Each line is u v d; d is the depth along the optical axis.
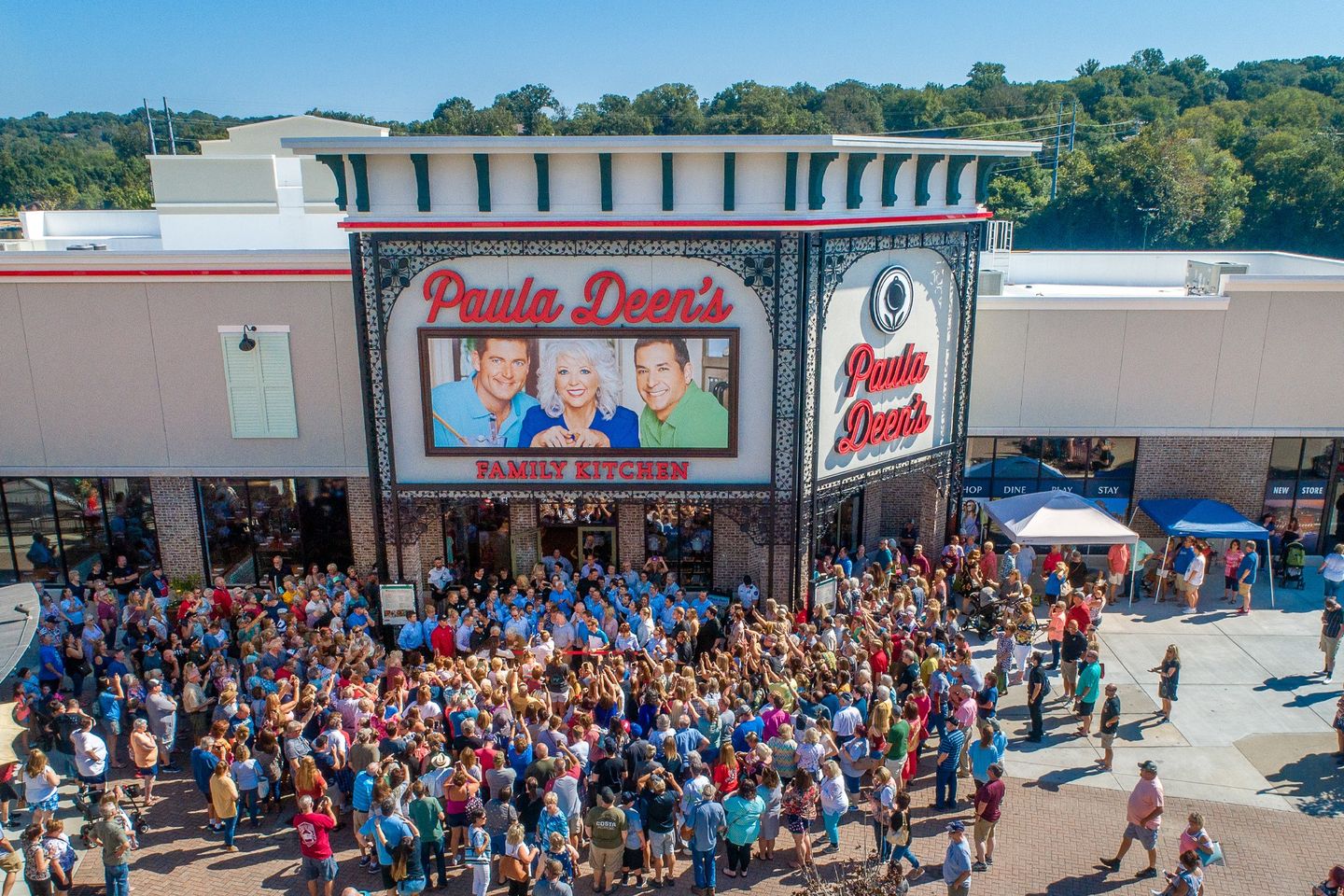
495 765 14.80
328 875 13.84
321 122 37.00
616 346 21.19
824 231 20.48
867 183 21.55
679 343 21.11
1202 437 25.80
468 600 22.17
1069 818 15.99
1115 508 26.55
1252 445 25.86
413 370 21.64
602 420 21.62
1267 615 23.48
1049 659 20.94
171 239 30.48
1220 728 18.59
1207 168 95.31
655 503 24.33
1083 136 121.06
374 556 24.73
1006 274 33.56
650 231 20.53
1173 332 25.12
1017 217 99.56
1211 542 26.12
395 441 22.05
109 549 24.98
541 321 21.16
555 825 13.24
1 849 13.52
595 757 15.49
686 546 24.70
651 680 16.89
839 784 14.80
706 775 14.70
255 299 22.98
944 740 15.98
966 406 24.98
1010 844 15.34
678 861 15.19
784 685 16.64
